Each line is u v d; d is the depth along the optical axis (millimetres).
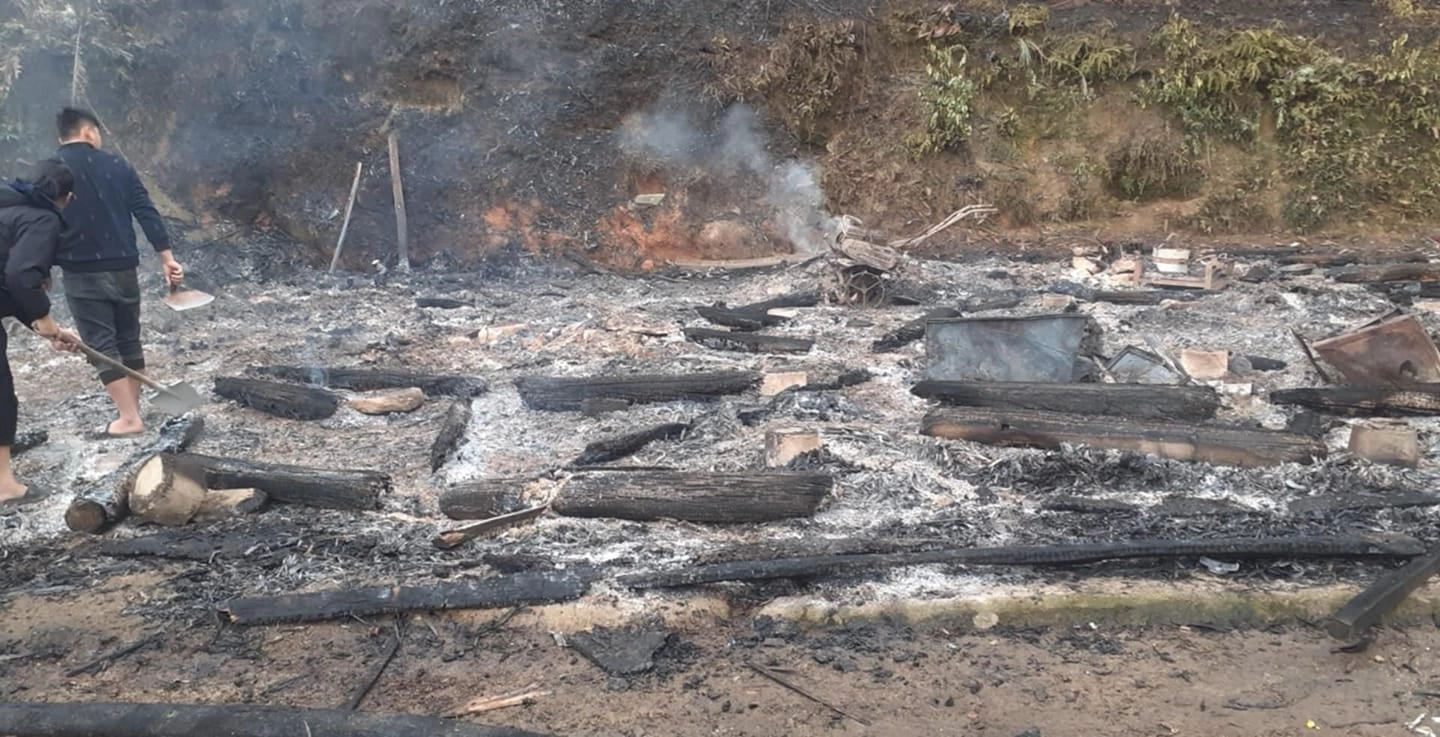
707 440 5824
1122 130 12711
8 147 10031
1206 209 12438
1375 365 6273
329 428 6191
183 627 3854
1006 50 12945
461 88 11859
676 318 8859
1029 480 5090
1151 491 4992
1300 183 12500
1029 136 12781
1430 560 3984
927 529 4566
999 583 4047
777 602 3943
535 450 5781
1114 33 12992
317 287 10172
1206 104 12609
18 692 3443
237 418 6336
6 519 4770
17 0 10219
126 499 4773
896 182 12383
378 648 3717
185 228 10602
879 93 12734
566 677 3533
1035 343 6496
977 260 11305
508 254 11156
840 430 5832
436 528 4672
